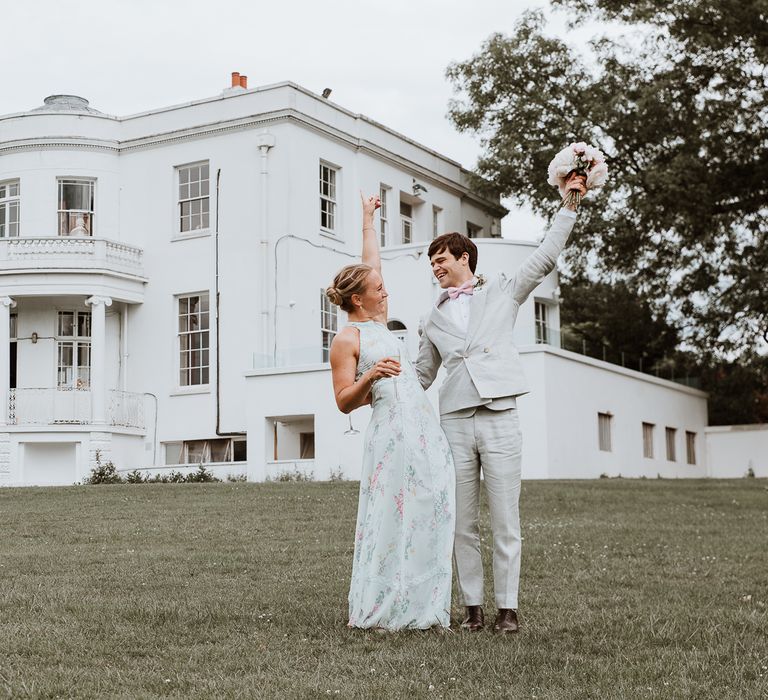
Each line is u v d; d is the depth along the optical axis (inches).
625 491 681.6
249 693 178.4
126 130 1109.1
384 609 228.5
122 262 1062.4
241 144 1054.4
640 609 264.7
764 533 456.8
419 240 1239.5
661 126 1067.9
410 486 231.1
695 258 1175.6
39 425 1008.2
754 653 211.9
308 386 962.7
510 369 235.5
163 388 1068.5
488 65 1230.3
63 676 191.5
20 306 1079.6
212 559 361.4
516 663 201.9
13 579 314.2
